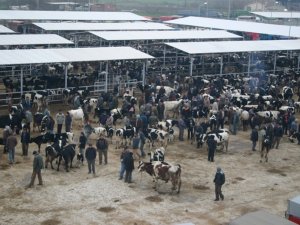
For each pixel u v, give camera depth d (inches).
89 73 1673.2
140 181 876.6
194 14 5103.3
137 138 983.6
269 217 590.9
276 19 3853.3
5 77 1592.0
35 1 5147.6
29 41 1870.1
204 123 1149.7
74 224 695.7
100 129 1078.4
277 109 1384.1
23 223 690.8
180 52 2030.0
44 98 1306.6
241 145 1144.8
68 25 2368.4
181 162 995.9
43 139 975.0
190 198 813.2
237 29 2637.8
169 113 1352.1
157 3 7180.1
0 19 2493.8
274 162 1033.5
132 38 2058.3
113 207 760.3
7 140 922.7
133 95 1505.9
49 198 780.6
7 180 846.5
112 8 5236.2
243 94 1480.1
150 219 725.3
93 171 886.4
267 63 2041.1
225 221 732.0
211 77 1752.0
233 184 888.9
